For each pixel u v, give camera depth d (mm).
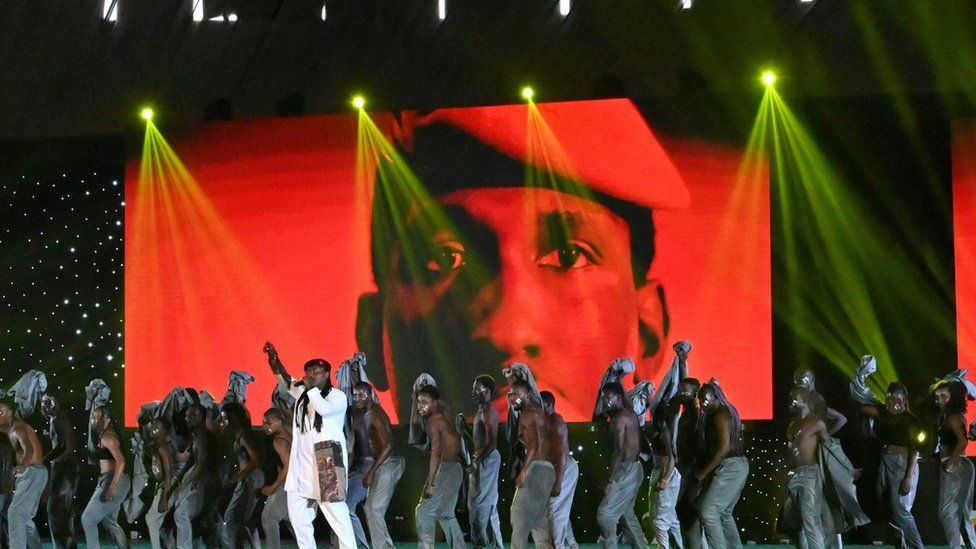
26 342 27891
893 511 20953
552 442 17125
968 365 24547
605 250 25625
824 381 25344
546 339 25703
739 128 25422
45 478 20547
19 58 27562
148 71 27609
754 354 25078
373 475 19078
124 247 27281
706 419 18844
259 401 26516
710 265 25312
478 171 26156
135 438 22109
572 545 20609
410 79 27000
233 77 27531
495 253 26000
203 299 26766
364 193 26484
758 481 25172
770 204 25344
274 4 26766
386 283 26312
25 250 28016
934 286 25109
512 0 26234
